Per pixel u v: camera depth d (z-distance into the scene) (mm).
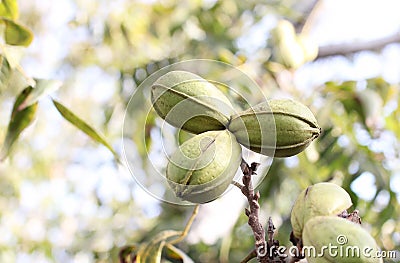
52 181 1689
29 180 1681
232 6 1266
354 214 360
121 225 1418
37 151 1688
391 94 947
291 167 927
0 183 1629
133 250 552
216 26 1255
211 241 981
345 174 901
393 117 945
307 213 358
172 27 1266
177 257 555
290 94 942
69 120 569
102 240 1451
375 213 883
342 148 915
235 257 1005
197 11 1275
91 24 1331
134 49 1312
